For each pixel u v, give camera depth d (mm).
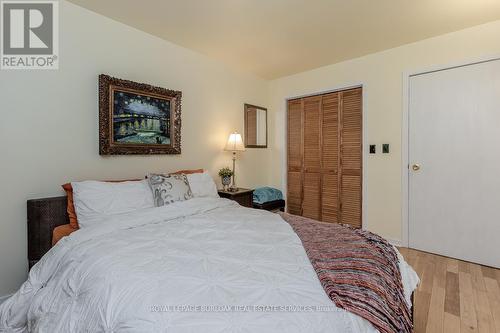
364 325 794
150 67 2537
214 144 3223
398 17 2229
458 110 2527
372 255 1199
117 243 1369
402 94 2832
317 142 3607
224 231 1594
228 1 1996
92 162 2148
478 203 2455
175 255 1217
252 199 3246
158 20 2283
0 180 1729
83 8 2078
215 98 3213
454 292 1952
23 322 1366
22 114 1808
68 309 1100
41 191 1896
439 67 2596
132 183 2072
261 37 2611
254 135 3797
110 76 2217
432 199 2693
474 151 2463
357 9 2104
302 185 3785
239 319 750
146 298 877
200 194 2420
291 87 3807
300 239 1452
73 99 2039
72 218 1841
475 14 2188
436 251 2682
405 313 1011
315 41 2693
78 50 2059
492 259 2391
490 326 1563
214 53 3004
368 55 3051
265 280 964
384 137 2965
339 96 3373
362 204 3158
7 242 1766
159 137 2572
